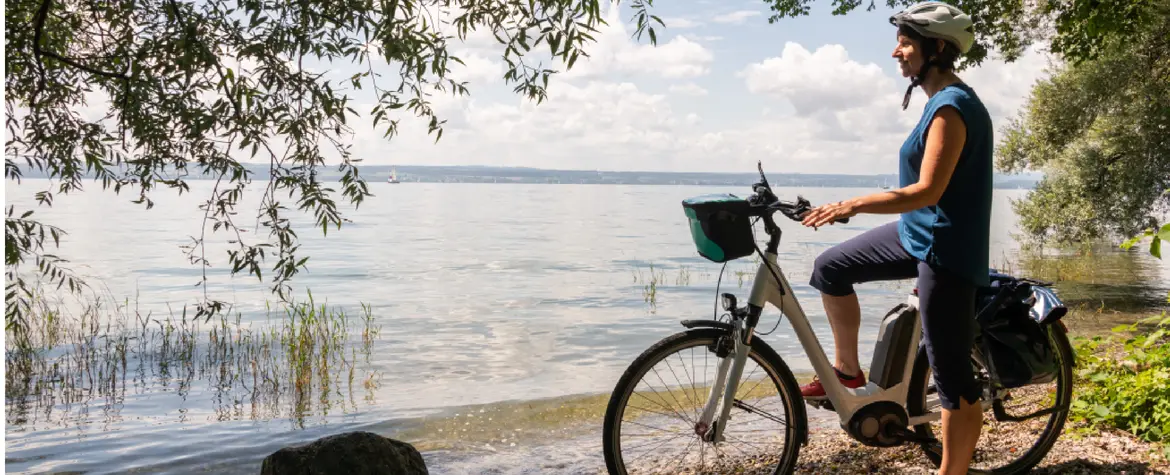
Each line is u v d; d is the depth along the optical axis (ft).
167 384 25.34
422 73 11.77
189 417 21.20
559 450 16.08
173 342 33.60
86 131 11.51
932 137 9.36
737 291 55.52
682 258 91.25
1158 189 62.39
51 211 222.48
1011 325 10.85
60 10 11.35
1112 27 42.01
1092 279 58.08
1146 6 43.37
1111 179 63.93
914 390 11.37
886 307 43.60
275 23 11.10
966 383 10.11
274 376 26.45
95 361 29.09
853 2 46.70
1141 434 13.19
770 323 36.50
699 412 11.71
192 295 54.65
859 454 13.05
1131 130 62.23
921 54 9.84
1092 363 15.78
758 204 10.19
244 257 12.48
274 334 35.14
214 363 28.86
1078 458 12.29
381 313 45.50
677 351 10.64
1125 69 60.95
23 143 11.43
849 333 11.23
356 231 150.51
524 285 62.54
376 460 10.67
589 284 62.90
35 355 29.60
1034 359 10.68
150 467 16.92
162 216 208.23
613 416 10.48
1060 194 67.56
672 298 52.85
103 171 11.71
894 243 10.71
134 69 10.85
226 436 19.27
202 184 655.76
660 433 11.85
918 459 12.60
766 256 10.55
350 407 21.93
